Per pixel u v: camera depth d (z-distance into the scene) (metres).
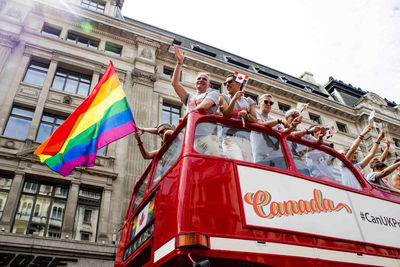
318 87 32.31
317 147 5.61
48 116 15.02
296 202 4.36
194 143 4.43
